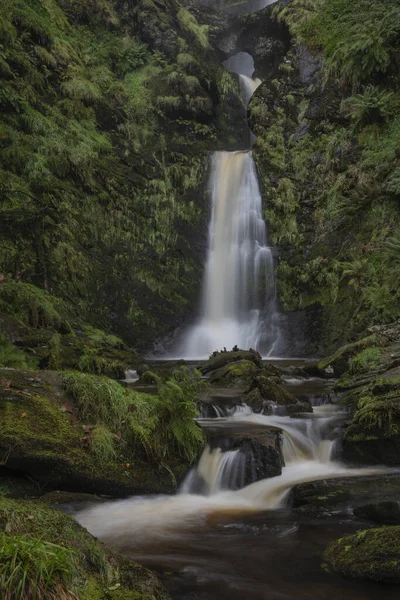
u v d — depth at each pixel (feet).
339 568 13.89
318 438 25.17
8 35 60.08
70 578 9.86
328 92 69.21
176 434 21.79
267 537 16.30
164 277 63.62
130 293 59.88
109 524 17.57
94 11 75.31
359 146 63.16
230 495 20.93
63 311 49.32
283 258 65.16
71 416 20.90
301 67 73.26
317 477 21.66
